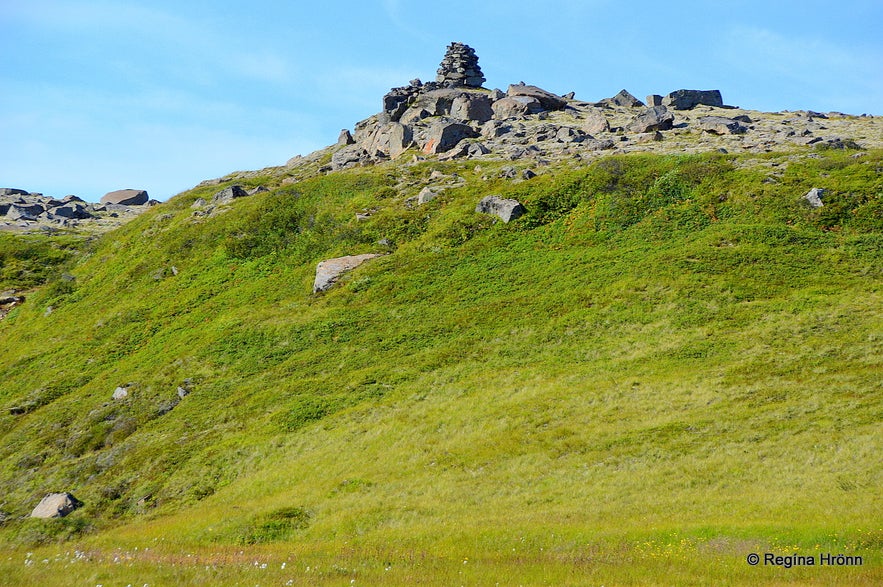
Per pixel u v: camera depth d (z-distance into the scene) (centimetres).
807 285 4969
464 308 5541
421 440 3862
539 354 4716
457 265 6272
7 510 4016
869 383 3584
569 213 6788
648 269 5503
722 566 2089
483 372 4591
